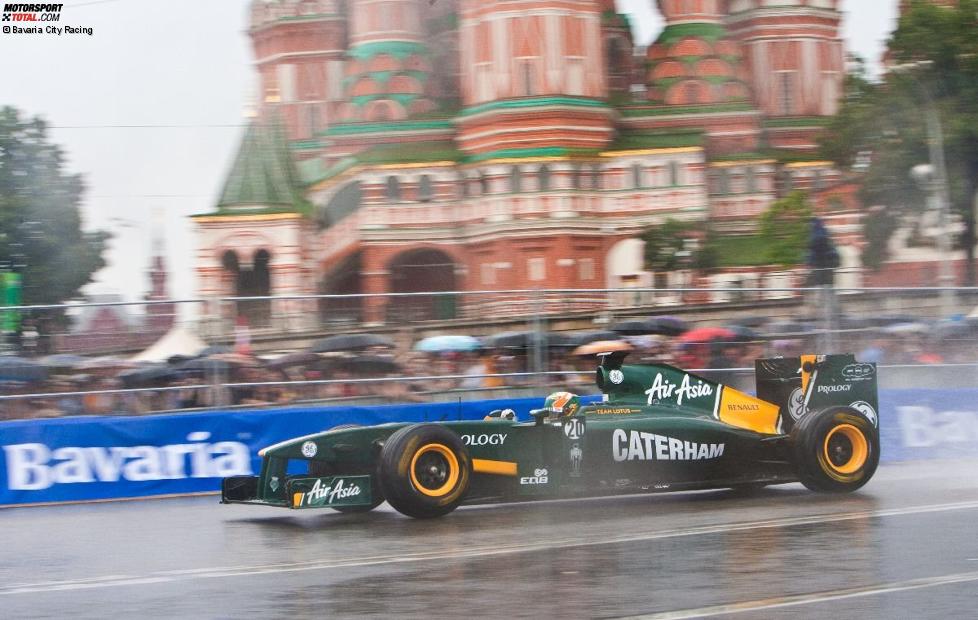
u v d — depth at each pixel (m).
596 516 9.70
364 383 13.69
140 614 6.30
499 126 64.62
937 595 6.33
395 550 8.16
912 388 14.63
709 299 14.52
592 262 64.94
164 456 12.51
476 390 14.02
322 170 72.12
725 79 71.00
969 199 49.19
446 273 66.75
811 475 10.46
